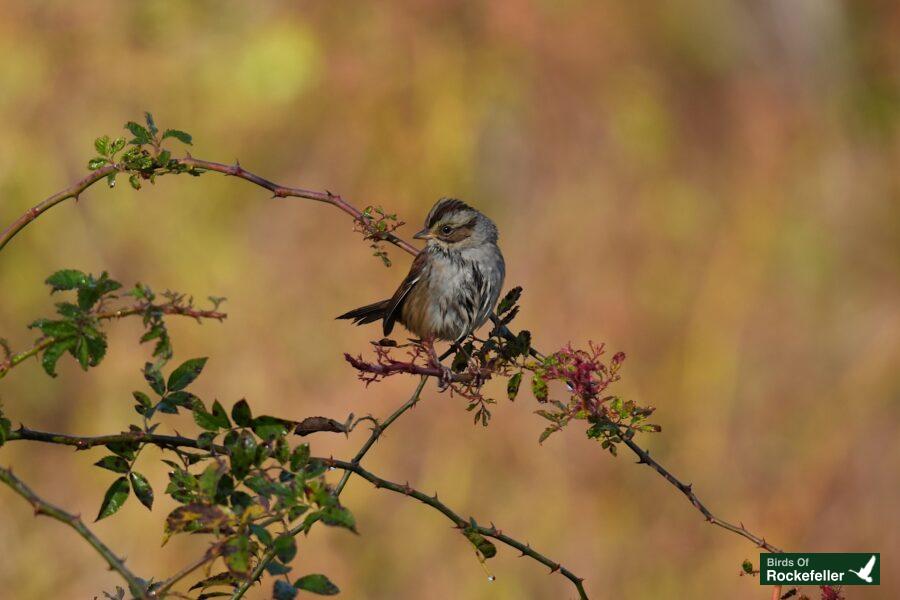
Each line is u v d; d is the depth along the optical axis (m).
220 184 14.81
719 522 5.35
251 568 4.07
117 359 13.72
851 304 15.08
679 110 15.86
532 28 15.38
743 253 15.05
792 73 16.72
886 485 13.62
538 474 12.85
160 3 15.25
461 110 14.96
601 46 15.54
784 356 14.53
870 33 17.23
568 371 5.10
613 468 13.05
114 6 15.22
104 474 12.98
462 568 12.56
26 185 14.46
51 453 13.34
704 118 16.02
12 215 14.45
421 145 14.84
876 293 15.08
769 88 16.44
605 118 15.30
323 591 3.77
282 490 3.87
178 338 13.80
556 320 14.19
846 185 15.92
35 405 13.67
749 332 14.56
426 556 12.61
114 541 12.52
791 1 16.84
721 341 14.32
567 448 12.99
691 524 13.15
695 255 14.94
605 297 14.27
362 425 13.22
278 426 4.17
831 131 16.44
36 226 14.42
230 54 15.23
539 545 12.63
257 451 3.96
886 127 16.70
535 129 15.13
